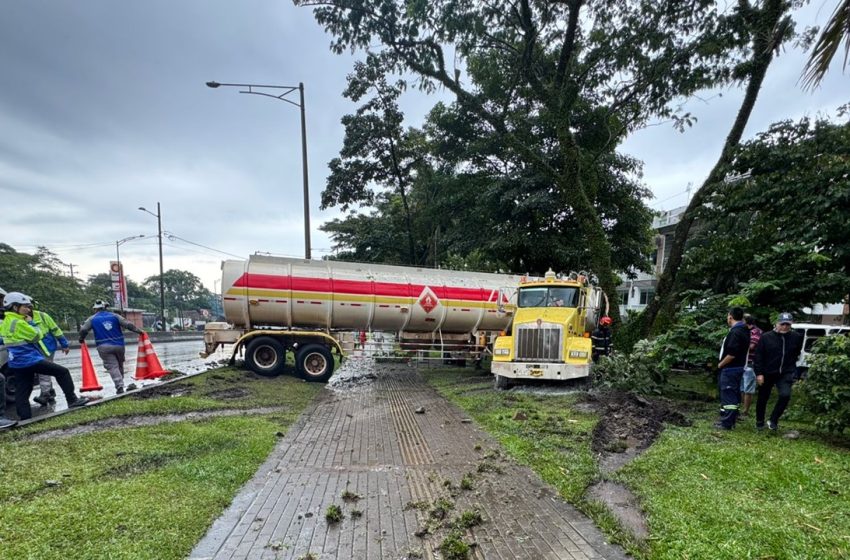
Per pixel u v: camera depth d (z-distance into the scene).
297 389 9.95
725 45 11.92
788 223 10.14
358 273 12.53
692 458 5.13
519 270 20.45
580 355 9.64
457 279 13.55
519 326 10.16
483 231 20.69
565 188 14.25
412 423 7.08
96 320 8.77
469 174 21.56
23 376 6.65
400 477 4.76
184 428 6.21
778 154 10.70
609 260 13.95
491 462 5.20
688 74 12.52
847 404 5.71
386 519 3.80
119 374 8.90
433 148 22.16
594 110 17.19
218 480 4.50
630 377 9.12
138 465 4.82
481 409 7.97
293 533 3.54
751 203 11.02
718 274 10.99
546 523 3.73
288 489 4.41
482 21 13.52
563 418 7.21
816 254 8.24
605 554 3.24
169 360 16.92
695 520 3.62
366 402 8.77
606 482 4.62
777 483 4.37
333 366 11.47
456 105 19.92
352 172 23.28
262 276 11.48
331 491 4.38
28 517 3.48
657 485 4.42
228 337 11.48
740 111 13.02
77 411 6.94
